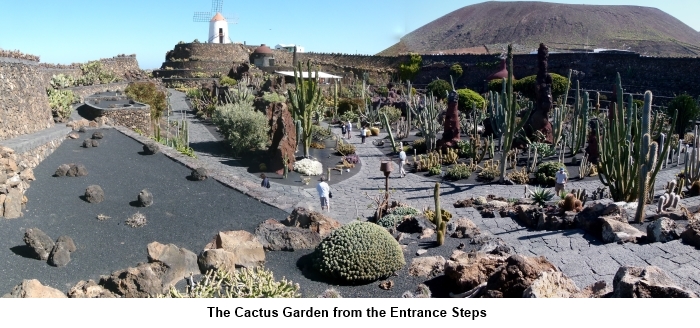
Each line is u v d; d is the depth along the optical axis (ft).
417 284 28.12
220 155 87.86
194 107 142.61
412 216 41.75
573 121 88.89
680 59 146.20
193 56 234.17
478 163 84.28
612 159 51.88
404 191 69.26
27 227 36.29
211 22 273.33
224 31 274.98
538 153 85.05
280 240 34.35
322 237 35.83
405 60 217.36
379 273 28.91
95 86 132.67
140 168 55.47
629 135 51.57
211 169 55.98
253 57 238.48
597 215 40.14
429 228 39.27
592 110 123.03
